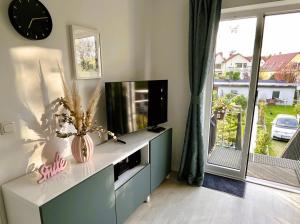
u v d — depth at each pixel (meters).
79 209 1.29
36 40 1.37
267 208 2.08
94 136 1.92
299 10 2.10
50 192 1.17
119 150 1.80
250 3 2.12
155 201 2.21
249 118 2.46
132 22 2.30
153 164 2.20
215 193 2.35
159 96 2.44
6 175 1.28
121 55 2.20
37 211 1.07
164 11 2.57
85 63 1.74
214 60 2.51
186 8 2.43
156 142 2.22
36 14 1.33
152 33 2.70
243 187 2.46
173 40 2.58
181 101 2.68
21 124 1.33
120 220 1.72
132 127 2.16
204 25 2.22
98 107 1.95
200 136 2.44
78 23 1.66
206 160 2.80
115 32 2.08
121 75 2.23
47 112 1.49
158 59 2.73
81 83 1.76
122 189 1.70
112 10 2.00
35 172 1.42
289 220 1.92
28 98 1.36
